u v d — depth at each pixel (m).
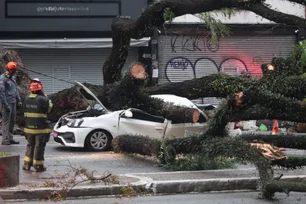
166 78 23.97
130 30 14.16
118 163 11.53
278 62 11.91
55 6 22.81
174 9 13.09
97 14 23.03
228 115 9.56
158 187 8.88
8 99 13.88
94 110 14.22
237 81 12.14
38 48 22.73
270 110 9.75
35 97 10.05
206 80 12.64
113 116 13.65
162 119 13.30
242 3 12.14
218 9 12.95
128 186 8.66
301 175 9.74
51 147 14.43
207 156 9.87
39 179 9.24
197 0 12.82
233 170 10.38
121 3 23.03
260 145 9.43
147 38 22.61
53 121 17.83
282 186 8.09
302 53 12.49
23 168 10.31
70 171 10.00
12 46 22.28
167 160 10.77
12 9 22.64
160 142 11.07
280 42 24.89
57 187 8.44
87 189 8.47
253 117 9.85
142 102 12.62
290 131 20.20
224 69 24.39
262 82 11.66
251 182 9.32
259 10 12.04
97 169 10.66
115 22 14.43
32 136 10.18
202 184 9.10
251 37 24.50
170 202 8.25
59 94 17.91
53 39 22.78
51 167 10.73
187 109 12.59
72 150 13.77
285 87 11.30
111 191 8.59
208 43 24.16
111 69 15.09
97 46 22.59
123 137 12.65
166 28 23.59
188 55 24.08
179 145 10.64
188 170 10.50
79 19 22.97
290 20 11.71
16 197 8.12
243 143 9.27
